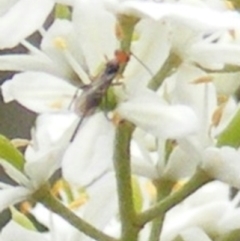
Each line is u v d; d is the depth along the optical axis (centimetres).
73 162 8
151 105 8
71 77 8
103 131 8
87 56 8
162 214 8
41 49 8
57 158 8
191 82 8
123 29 8
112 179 9
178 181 9
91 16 8
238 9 8
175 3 8
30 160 8
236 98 9
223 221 9
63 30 8
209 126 8
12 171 8
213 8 8
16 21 8
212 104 8
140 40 8
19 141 9
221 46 8
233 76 9
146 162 9
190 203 9
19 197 8
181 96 8
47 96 8
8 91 8
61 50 8
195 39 8
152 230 9
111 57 8
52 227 9
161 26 8
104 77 8
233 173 8
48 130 9
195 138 8
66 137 8
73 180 8
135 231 8
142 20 8
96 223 9
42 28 8
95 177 8
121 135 8
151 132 8
